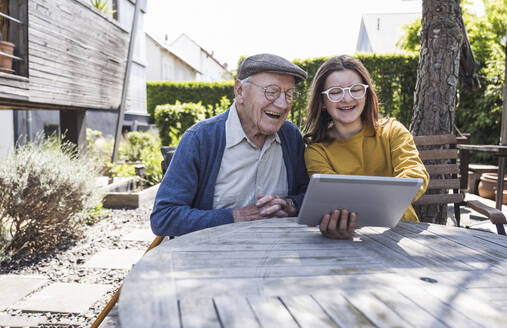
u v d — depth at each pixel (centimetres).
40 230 382
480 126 939
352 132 221
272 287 100
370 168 219
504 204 506
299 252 130
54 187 374
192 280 104
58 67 531
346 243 142
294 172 218
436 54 332
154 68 2530
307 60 912
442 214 340
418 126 345
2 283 291
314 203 140
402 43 1055
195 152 186
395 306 91
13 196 353
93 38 637
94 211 489
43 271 321
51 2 510
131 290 96
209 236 147
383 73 837
